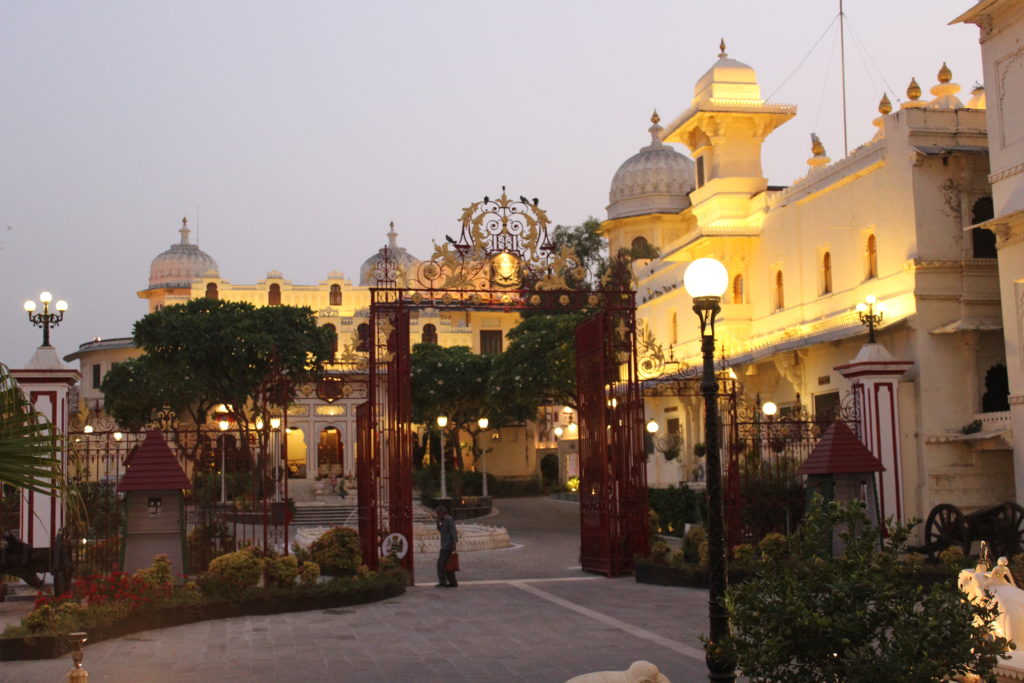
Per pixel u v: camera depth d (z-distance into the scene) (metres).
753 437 25.45
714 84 37.56
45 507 20.22
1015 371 22.78
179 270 79.56
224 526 22.77
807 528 8.57
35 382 20.59
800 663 7.96
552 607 18.41
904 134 27.23
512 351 47.66
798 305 32.88
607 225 54.62
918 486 26.03
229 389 50.44
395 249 72.88
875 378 25.30
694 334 38.94
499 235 23.42
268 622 16.89
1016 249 22.69
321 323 67.12
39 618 14.24
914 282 26.61
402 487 22.47
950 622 7.64
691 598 19.36
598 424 24.20
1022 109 22.47
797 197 33.41
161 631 15.98
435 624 16.56
